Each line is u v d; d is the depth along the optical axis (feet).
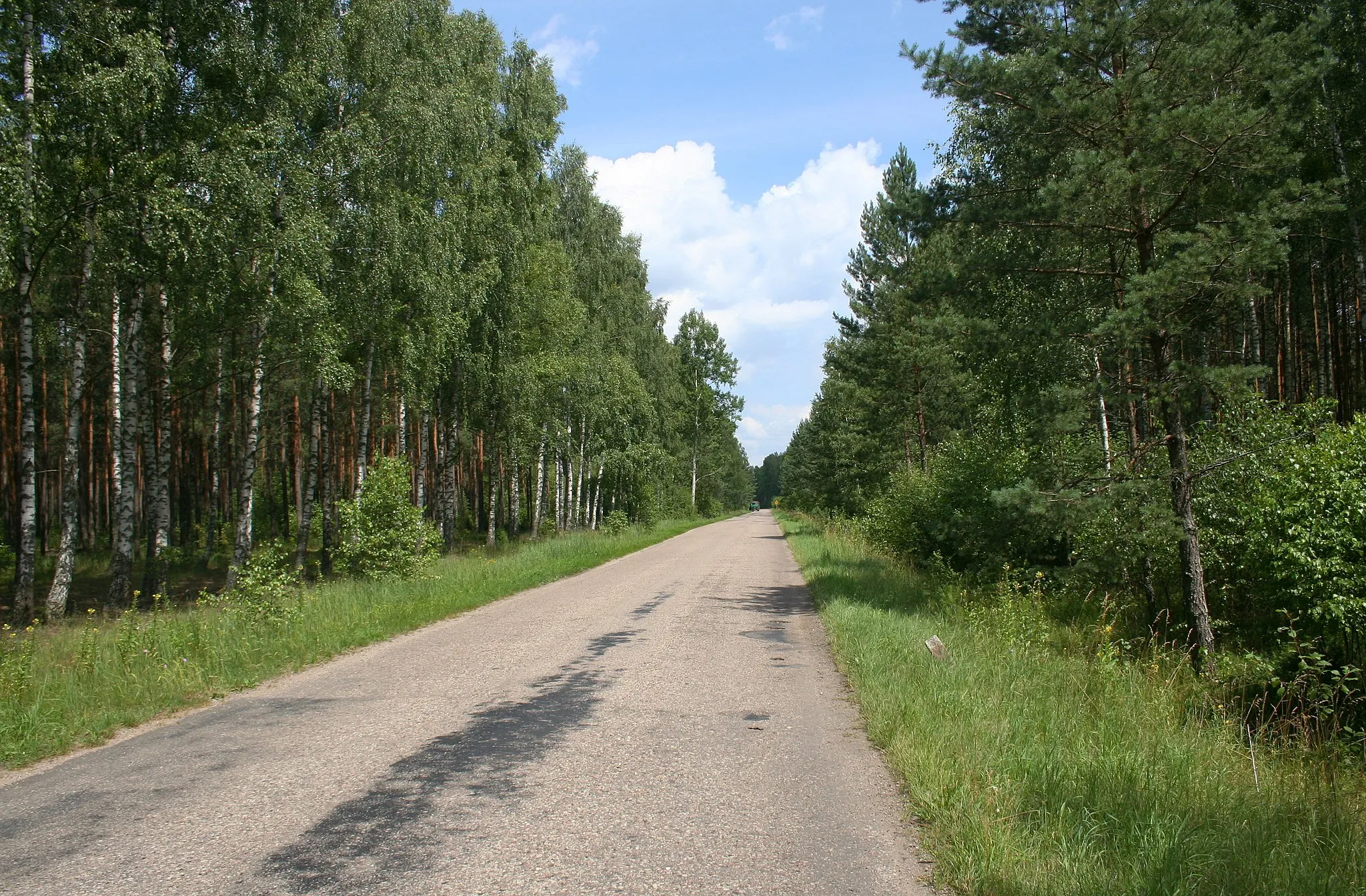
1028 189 37.81
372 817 13.98
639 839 13.06
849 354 85.51
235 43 45.62
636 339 128.98
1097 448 39.42
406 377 60.95
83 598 57.36
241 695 23.47
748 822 13.79
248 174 44.09
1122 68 33.45
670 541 113.50
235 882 11.42
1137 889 11.00
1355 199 45.98
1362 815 14.97
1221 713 23.18
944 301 40.42
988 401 51.52
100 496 101.35
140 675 23.85
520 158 79.77
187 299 48.14
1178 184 31.94
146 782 15.97
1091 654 30.83
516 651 30.14
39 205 40.24
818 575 54.44
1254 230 28.45
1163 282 28.99
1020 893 10.91
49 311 58.59
